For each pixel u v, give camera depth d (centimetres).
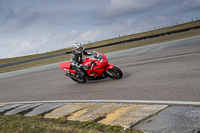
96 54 696
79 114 431
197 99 380
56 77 1055
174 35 3042
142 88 533
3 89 1009
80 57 723
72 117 421
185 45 1328
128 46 2766
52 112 485
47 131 327
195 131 266
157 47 1644
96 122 365
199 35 2047
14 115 499
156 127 300
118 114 384
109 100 488
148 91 496
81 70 738
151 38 3556
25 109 557
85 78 752
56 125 377
